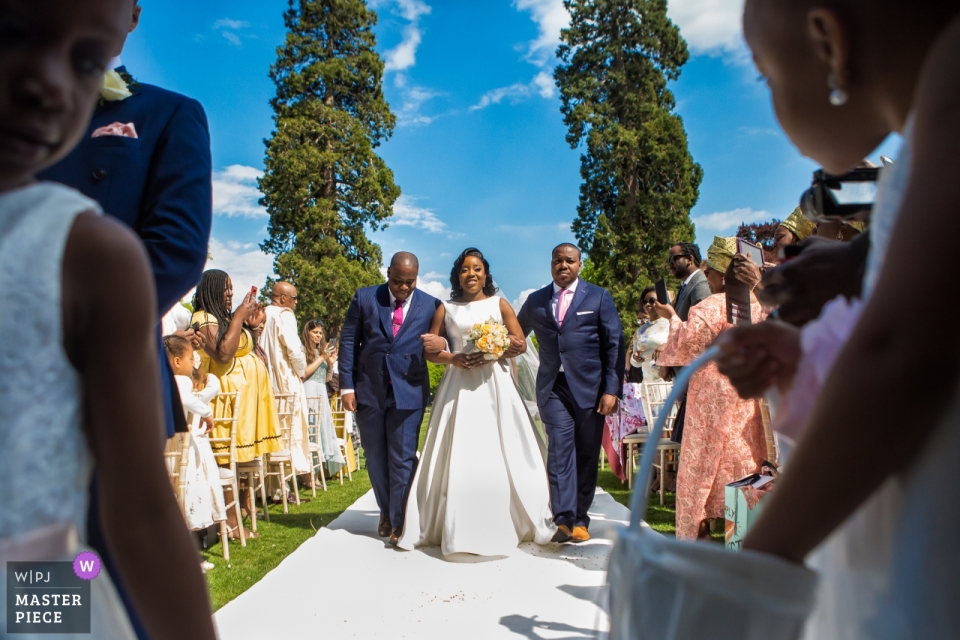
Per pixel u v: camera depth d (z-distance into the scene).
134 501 0.86
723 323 4.43
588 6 32.09
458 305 5.88
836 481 0.66
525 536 5.61
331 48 32.41
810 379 0.82
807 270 1.08
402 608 4.03
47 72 0.76
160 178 1.82
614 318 5.67
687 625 0.70
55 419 0.78
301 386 7.94
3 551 0.75
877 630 0.74
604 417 5.74
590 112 30.91
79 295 0.79
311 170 29.44
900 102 0.76
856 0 0.75
